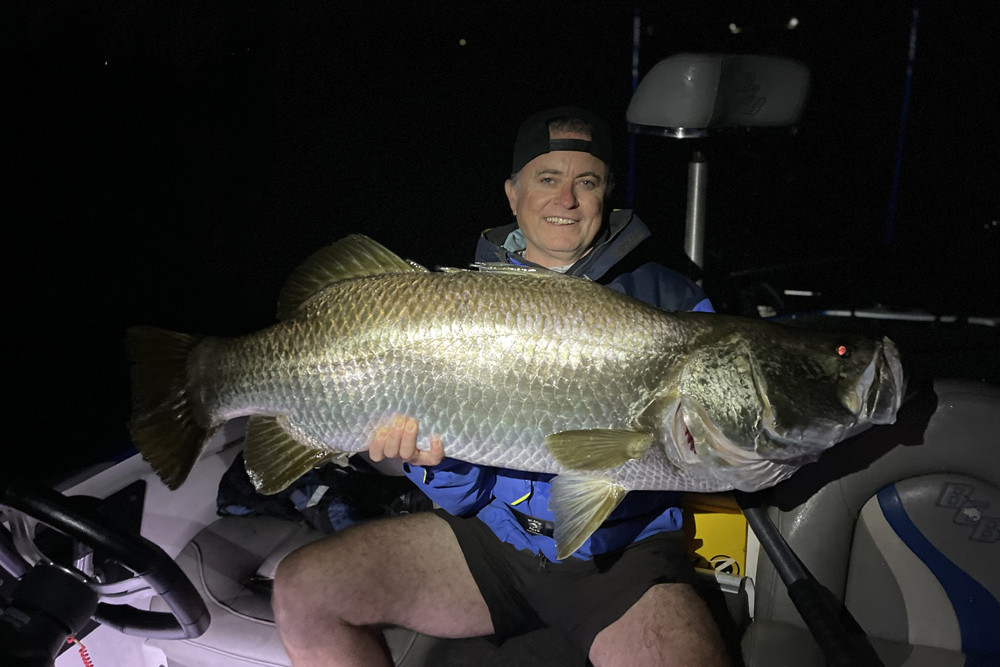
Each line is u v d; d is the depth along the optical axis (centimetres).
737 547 123
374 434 102
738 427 96
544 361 98
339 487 147
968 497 104
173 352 104
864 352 96
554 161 124
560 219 125
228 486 143
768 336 98
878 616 111
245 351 104
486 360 98
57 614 90
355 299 102
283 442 106
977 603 106
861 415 96
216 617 121
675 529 119
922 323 134
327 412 102
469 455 102
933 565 107
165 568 95
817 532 110
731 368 97
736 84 135
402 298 100
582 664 116
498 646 118
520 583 118
